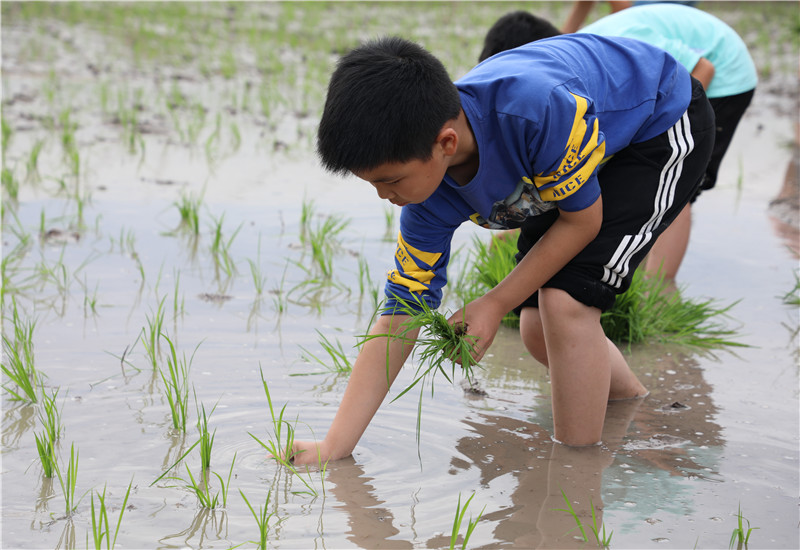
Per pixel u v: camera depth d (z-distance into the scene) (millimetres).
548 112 2316
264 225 5156
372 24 13602
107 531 2100
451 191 2535
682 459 2729
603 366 2742
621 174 2670
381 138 2150
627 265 2684
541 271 2539
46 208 5277
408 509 2385
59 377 3191
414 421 2969
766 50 11609
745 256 4848
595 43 2693
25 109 7801
